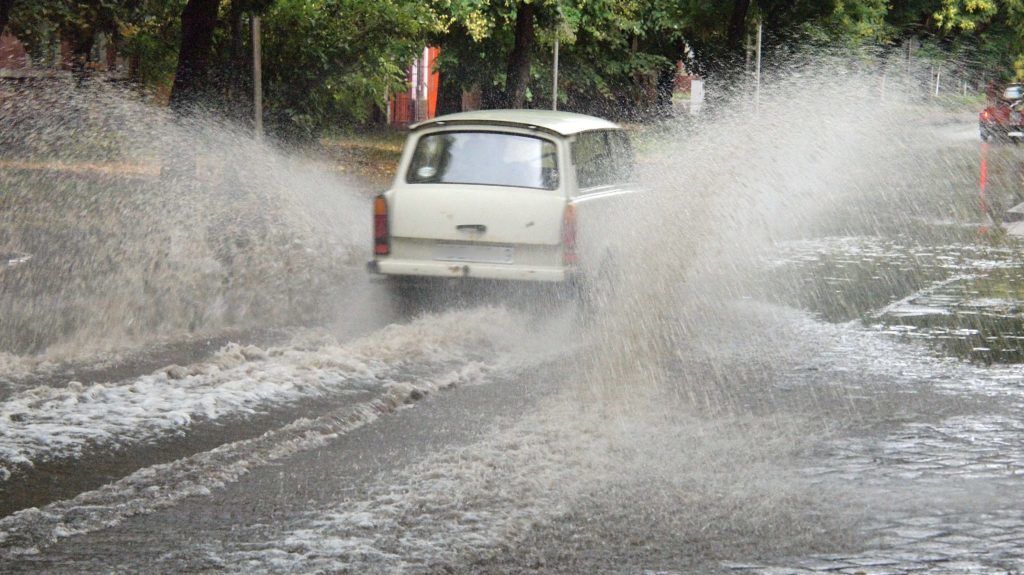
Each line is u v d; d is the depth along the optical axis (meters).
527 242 14.53
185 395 10.61
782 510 7.82
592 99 60.88
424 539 7.12
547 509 7.76
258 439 9.34
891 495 8.18
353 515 7.56
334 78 31.28
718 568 6.74
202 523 7.41
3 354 12.30
